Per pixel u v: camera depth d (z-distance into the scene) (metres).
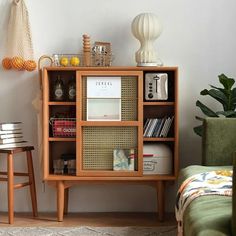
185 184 2.62
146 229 3.40
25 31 3.91
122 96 3.64
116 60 3.96
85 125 3.62
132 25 3.75
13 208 3.72
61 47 3.97
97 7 3.96
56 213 3.94
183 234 2.22
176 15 3.94
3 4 3.97
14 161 4.00
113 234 3.27
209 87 3.95
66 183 3.67
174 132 3.67
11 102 3.99
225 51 3.95
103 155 3.66
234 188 1.65
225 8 3.94
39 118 3.82
